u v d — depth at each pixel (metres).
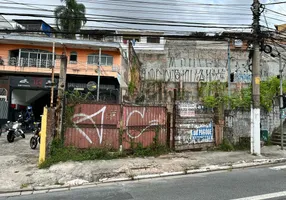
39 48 21.91
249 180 6.48
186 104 10.59
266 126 13.27
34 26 25.31
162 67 31.06
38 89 20.78
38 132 10.78
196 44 31.33
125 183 6.49
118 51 22.83
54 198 5.34
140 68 31.12
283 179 6.54
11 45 21.66
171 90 26.81
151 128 9.83
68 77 21.67
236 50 30.47
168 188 5.88
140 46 31.67
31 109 19.83
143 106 9.70
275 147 11.84
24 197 5.49
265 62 28.94
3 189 5.93
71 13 26.64
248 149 11.14
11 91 20.41
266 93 13.70
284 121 13.79
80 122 8.77
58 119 8.45
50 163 7.75
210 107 11.27
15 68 20.55
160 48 31.80
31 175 6.86
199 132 10.80
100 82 22.02
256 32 10.26
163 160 8.68
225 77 29.56
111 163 8.05
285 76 24.67
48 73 20.86
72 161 8.07
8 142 12.34
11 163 8.04
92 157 8.40
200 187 5.89
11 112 20.23
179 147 10.22
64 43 21.19
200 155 9.67
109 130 9.01
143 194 5.44
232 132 11.53
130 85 26.19
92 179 6.70
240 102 11.95
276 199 4.93
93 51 22.70
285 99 11.31
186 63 30.81
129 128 9.26
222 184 6.12
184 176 7.16
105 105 9.02
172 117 10.43
